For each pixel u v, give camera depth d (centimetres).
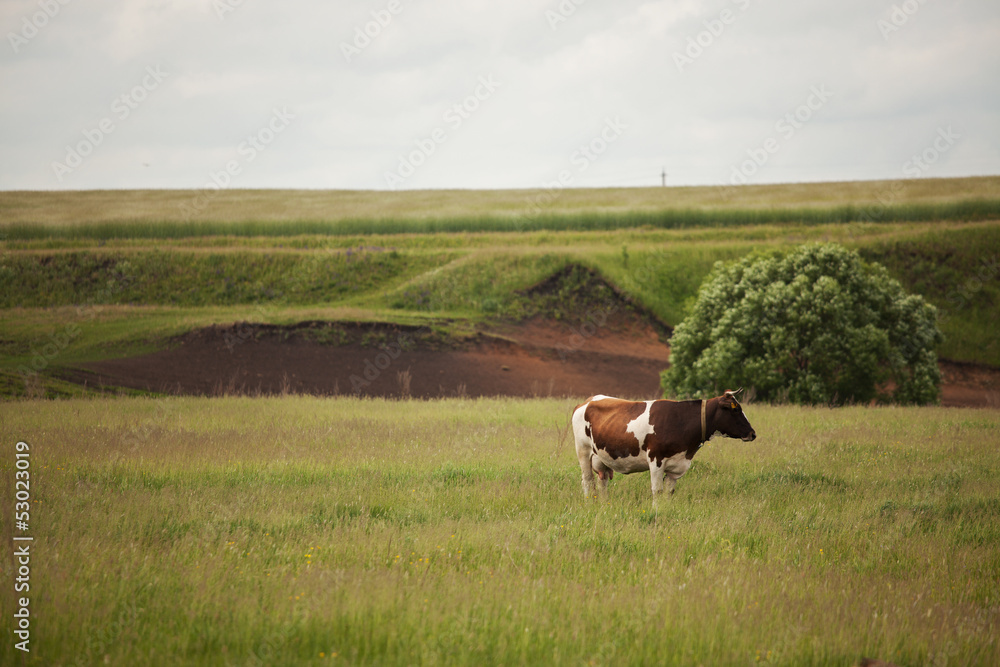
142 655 457
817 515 873
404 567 649
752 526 809
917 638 521
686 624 514
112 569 609
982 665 497
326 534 734
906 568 698
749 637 504
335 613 513
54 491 902
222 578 590
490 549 712
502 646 473
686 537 758
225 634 488
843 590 604
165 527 773
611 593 582
